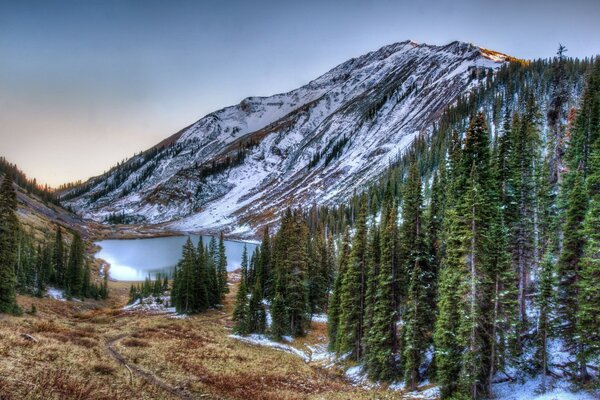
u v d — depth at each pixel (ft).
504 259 86.22
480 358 83.56
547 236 118.32
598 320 73.31
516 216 104.42
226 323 203.31
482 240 84.12
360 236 131.75
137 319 200.54
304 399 86.79
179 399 69.26
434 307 104.06
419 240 108.27
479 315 82.74
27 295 229.45
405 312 107.55
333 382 110.93
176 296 239.71
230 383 89.81
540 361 85.87
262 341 162.50
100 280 390.21
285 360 131.75
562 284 85.76
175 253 579.89
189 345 128.67
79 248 286.46
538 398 79.51
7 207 149.48
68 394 52.60
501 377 91.97
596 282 74.74
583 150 135.13
